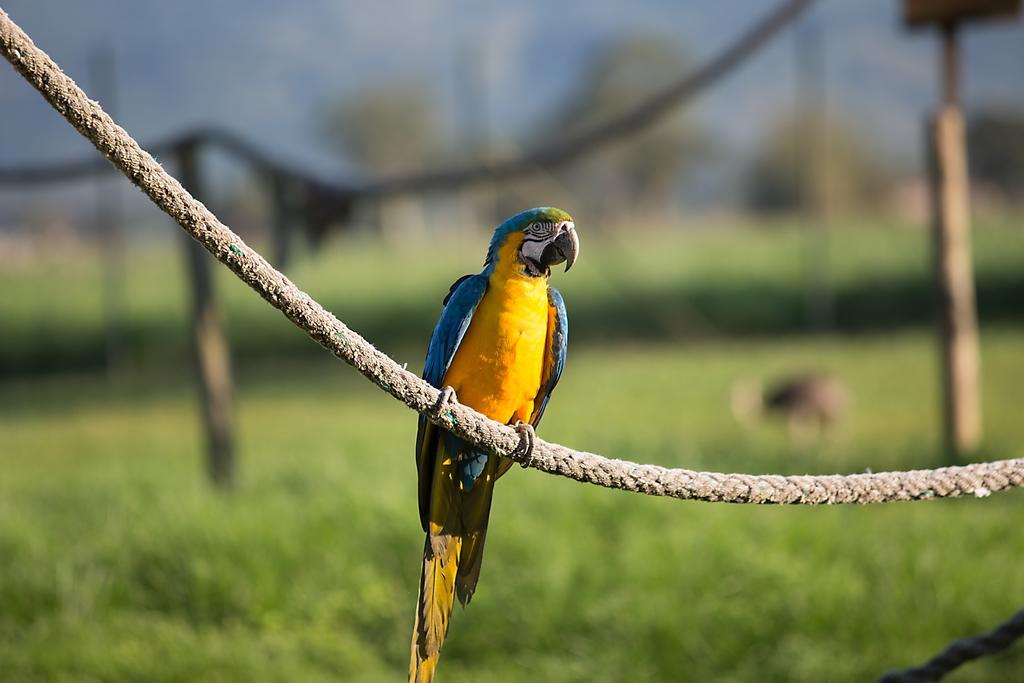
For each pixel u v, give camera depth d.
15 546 8.25
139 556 7.85
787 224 53.19
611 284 25.64
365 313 26.22
